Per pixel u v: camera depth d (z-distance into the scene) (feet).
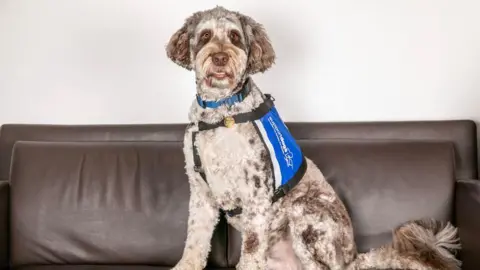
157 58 9.52
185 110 9.53
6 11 9.53
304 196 7.00
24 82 9.62
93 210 7.96
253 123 6.70
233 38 6.72
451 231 7.11
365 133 8.62
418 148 7.95
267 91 9.41
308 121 9.41
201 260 7.24
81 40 9.53
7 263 7.96
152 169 8.13
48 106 9.66
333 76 9.32
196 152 6.83
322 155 8.01
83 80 9.59
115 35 9.53
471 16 9.05
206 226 7.27
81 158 8.22
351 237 7.06
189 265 7.07
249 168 6.64
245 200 6.72
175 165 8.12
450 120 8.73
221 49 6.47
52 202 7.98
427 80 9.21
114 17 9.51
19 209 7.95
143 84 9.54
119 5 9.48
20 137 8.94
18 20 9.53
